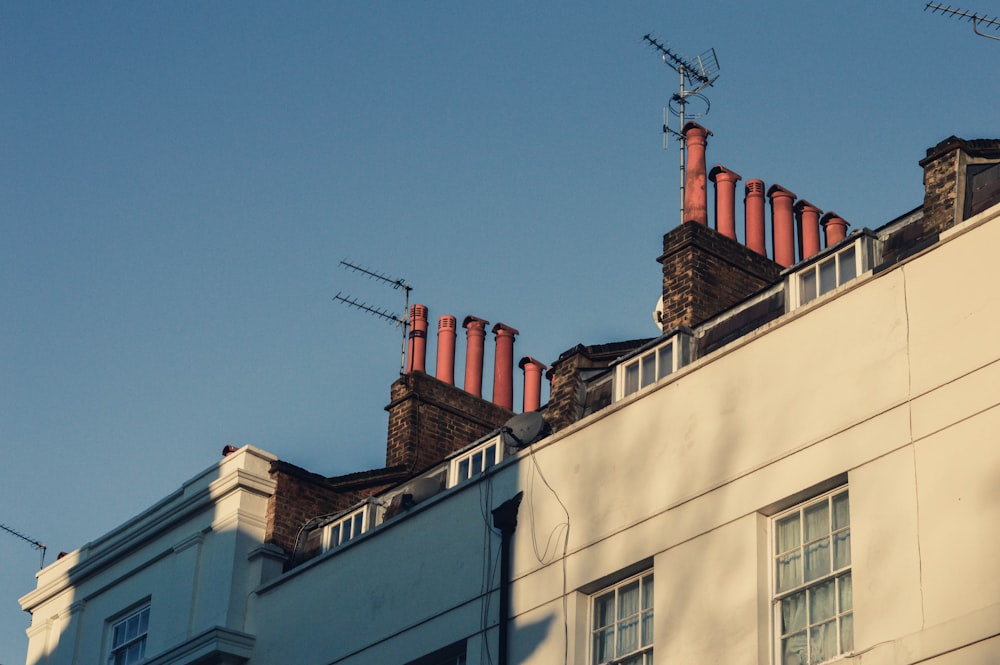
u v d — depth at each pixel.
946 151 18.84
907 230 19.16
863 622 16.55
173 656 25.73
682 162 25.80
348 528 25.52
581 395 22.56
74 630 29.05
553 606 20.31
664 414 19.92
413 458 29.38
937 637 15.81
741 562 18.11
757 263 24.73
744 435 18.75
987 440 16.30
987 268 16.97
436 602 22.09
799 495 17.86
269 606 25.28
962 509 16.22
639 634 19.30
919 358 17.23
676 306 23.75
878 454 17.16
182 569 26.98
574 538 20.45
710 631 18.11
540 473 21.41
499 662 20.53
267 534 26.52
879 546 16.73
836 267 19.70
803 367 18.38
